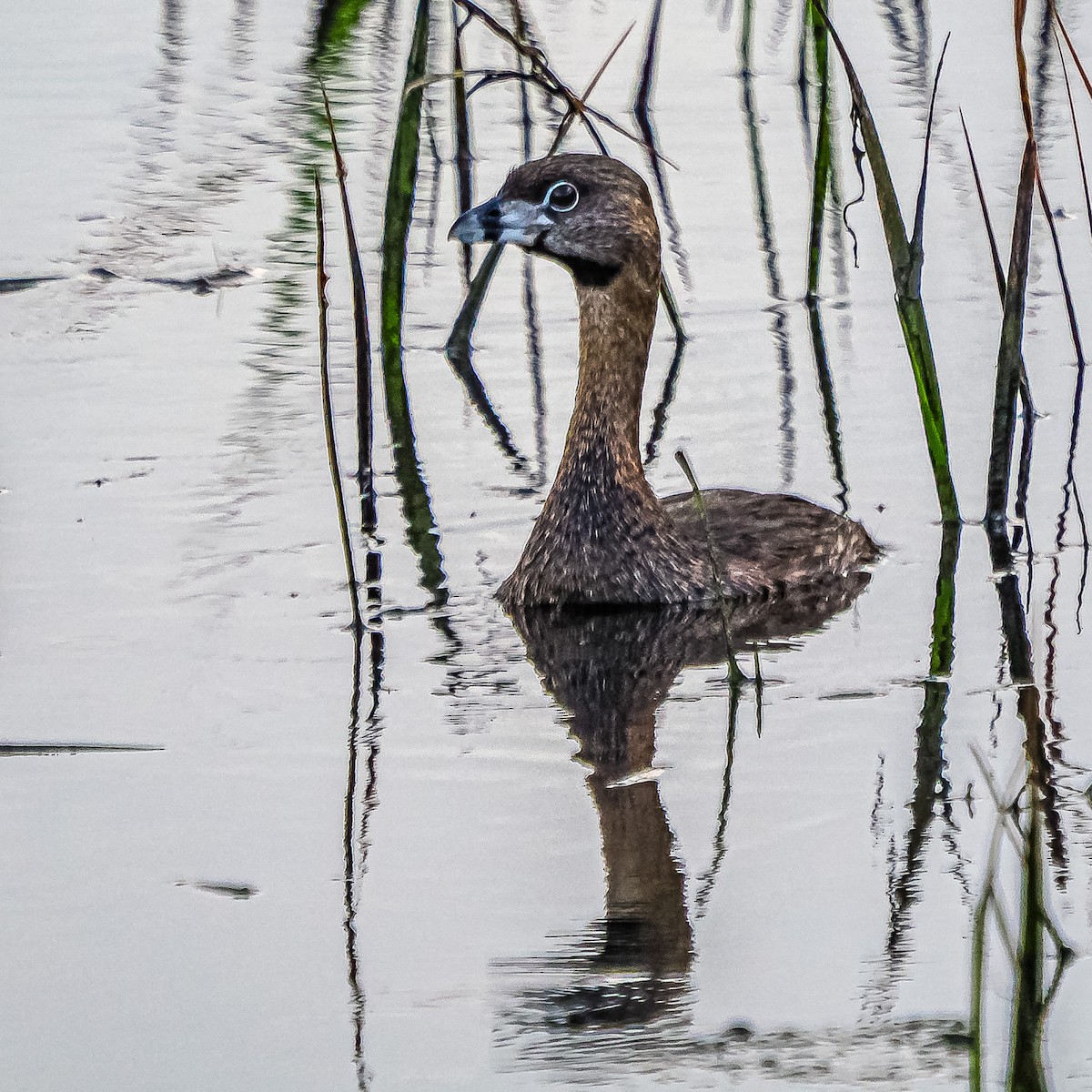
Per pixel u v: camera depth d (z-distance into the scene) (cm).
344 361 1588
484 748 988
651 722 1020
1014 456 1405
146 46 2345
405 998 753
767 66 2248
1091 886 830
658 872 848
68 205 1891
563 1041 724
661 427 1489
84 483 1362
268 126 2080
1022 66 1173
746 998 755
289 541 1285
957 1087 691
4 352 1589
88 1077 702
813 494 1369
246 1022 740
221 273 1747
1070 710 1018
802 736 996
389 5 2295
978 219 1828
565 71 2200
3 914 819
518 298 1755
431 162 1958
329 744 990
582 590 1199
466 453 1445
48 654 1103
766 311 1695
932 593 1206
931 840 877
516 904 827
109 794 931
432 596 1209
